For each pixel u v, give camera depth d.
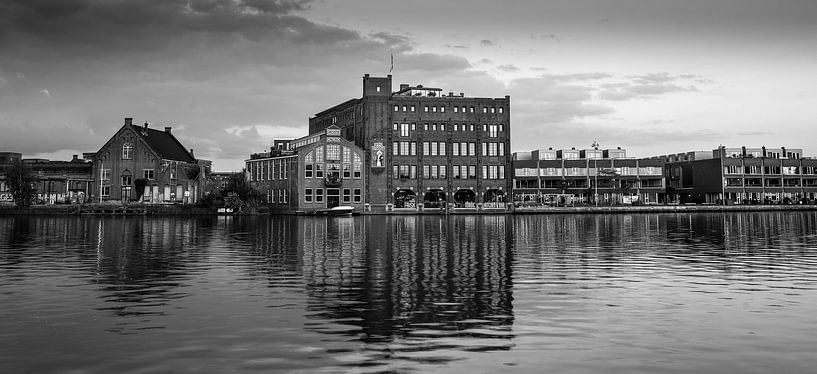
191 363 12.45
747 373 11.95
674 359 12.80
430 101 126.38
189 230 55.16
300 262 28.94
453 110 127.38
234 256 31.66
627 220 85.25
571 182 145.12
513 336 14.59
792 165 155.88
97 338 14.34
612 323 15.91
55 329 15.20
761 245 39.47
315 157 113.25
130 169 111.69
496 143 129.38
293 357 12.88
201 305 18.17
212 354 13.08
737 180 153.12
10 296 19.62
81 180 113.12
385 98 123.69
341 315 16.84
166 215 96.50
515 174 141.88
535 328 15.38
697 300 19.03
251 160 128.12
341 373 11.87
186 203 107.81
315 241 42.16
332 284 22.11
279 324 15.77
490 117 129.12
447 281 22.83
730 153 160.88
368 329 15.28
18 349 13.41
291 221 78.25
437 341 14.16
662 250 35.66
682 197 166.62
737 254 33.22
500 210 117.06
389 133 123.50
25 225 63.28
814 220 83.25
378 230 56.88
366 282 22.58
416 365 12.35
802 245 39.47
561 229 59.66
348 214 106.62
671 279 23.41
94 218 84.06
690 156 176.38
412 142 125.12
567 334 14.78
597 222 77.81
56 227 59.44
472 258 30.83
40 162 129.38
